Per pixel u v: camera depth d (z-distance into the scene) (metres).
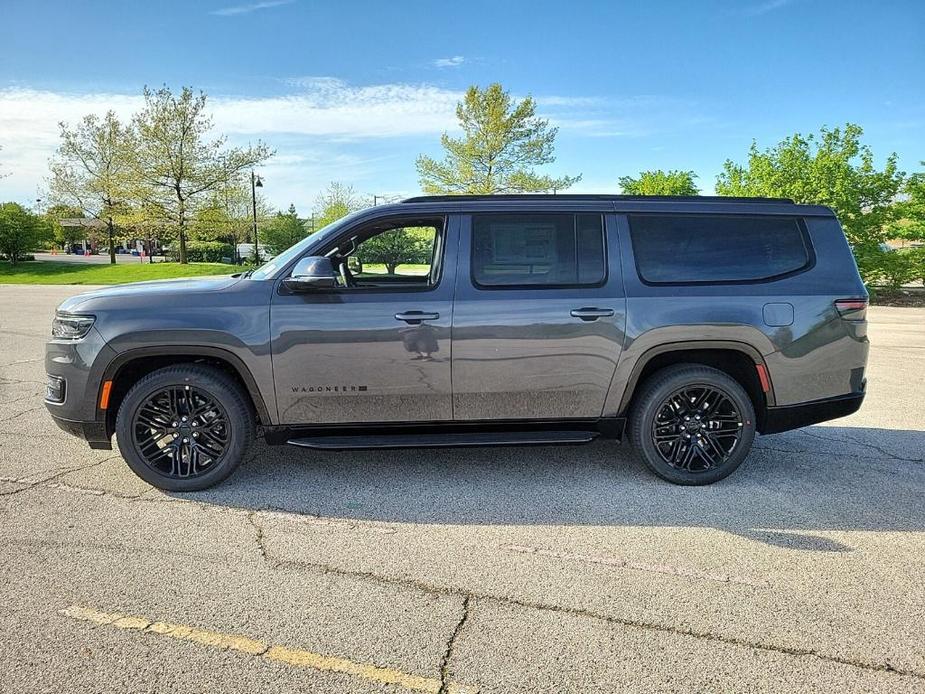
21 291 23.33
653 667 2.48
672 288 4.29
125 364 4.14
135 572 3.18
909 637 2.69
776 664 2.51
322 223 49.91
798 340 4.30
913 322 14.77
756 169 20.88
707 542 3.57
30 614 2.80
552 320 4.19
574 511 3.99
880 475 4.65
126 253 74.56
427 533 3.67
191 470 4.23
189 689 2.34
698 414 4.42
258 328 4.08
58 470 4.63
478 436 4.32
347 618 2.80
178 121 33.31
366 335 4.11
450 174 31.98
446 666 2.48
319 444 4.21
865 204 20.05
